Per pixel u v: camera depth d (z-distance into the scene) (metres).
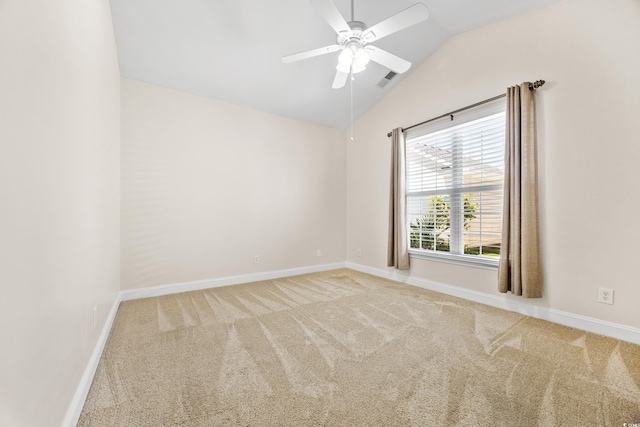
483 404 1.29
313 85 3.39
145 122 2.97
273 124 3.91
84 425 1.18
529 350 1.81
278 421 1.20
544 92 2.31
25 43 0.82
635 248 1.90
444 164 3.20
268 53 2.78
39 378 0.89
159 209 3.04
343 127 4.58
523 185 2.32
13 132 0.75
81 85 1.39
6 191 0.71
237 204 3.58
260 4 2.28
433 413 1.24
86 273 1.46
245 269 3.65
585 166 2.10
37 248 0.89
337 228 4.59
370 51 2.11
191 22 2.36
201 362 1.68
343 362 1.67
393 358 1.72
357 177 4.42
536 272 2.29
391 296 3.02
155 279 3.02
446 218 3.20
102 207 1.91
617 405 1.28
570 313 2.18
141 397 1.36
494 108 2.65
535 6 2.35
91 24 1.60
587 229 2.10
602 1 2.02
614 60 1.97
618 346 1.85
